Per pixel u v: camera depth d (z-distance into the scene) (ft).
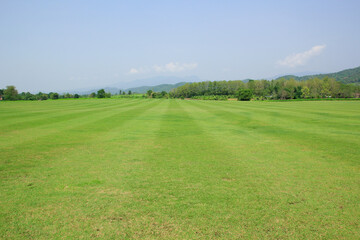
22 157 26.71
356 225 13.05
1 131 45.19
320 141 35.73
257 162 24.97
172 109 108.58
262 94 439.63
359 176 20.63
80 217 13.82
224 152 29.30
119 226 12.92
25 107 128.77
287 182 19.26
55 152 29.09
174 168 22.91
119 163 24.54
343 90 361.10
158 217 13.84
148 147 32.01
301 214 14.20
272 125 53.72
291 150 30.22
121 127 51.03
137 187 18.24
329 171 21.99
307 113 81.97
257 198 16.31
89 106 139.13
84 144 33.81
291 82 421.59
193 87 538.88
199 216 13.97
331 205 15.33
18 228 12.71
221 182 19.29
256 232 12.40
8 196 16.53
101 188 18.02
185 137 39.60
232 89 505.66
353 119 63.10
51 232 12.35
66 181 19.43
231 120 64.08
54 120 63.41
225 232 12.39
